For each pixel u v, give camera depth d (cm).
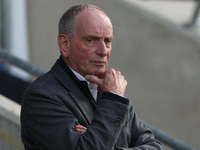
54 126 474
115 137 466
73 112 496
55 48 1852
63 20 507
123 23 1986
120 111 477
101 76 523
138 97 2028
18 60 884
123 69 2017
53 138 466
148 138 575
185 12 2181
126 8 1986
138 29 2011
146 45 2012
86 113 505
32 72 877
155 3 2239
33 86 499
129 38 2014
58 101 488
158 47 2005
